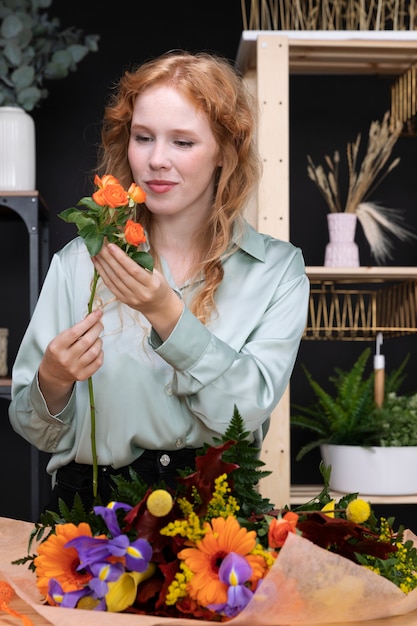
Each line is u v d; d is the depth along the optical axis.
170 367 1.64
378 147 3.22
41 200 3.23
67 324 1.73
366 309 3.61
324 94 3.64
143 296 1.37
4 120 3.18
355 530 1.13
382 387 3.10
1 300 3.60
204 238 1.71
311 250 3.64
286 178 2.89
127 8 3.66
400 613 1.10
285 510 1.17
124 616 0.98
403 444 2.97
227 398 1.54
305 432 3.60
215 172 1.71
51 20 3.62
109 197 1.21
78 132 3.65
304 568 0.97
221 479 1.09
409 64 3.27
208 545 1.02
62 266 1.75
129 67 3.65
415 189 3.64
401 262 3.62
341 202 3.63
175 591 1.01
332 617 1.03
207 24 3.65
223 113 1.57
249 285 1.71
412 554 1.19
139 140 1.58
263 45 2.93
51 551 1.07
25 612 1.12
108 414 1.64
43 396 1.55
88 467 1.70
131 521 1.04
